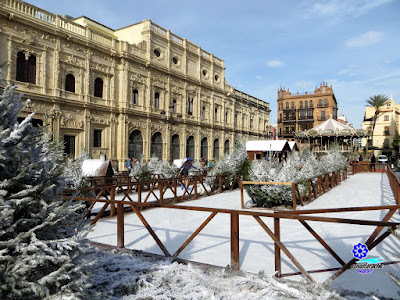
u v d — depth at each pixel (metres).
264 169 11.02
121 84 28.17
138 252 5.30
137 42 31.48
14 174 2.69
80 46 24.42
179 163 25.56
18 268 2.42
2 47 19.58
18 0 20.11
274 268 4.71
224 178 15.80
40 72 21.80
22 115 20.41
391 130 62.78
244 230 7.30
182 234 6.99
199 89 38.81
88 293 3.16
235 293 3.76
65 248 2.76
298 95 69.56
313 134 40.34
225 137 44.72
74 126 24.06
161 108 32.62
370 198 12.73
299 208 10.42
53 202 2.88
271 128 70.94
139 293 3.75
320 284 3.92
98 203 11.58
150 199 13.01
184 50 36.12
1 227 2.44
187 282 4.05
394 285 3.99
